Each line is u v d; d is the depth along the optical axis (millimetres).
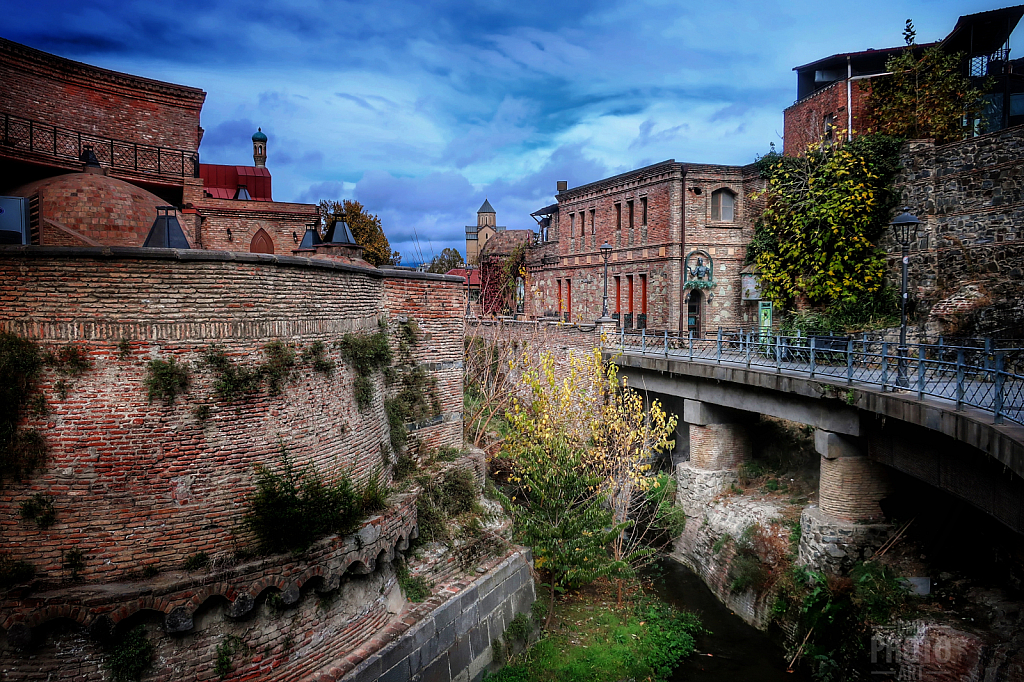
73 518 7641
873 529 14867
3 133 16922
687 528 20281
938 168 20141
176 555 8070
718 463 20594
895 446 13789
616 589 17172
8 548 7512
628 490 17078
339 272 10531
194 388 8180
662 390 22328
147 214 12547
